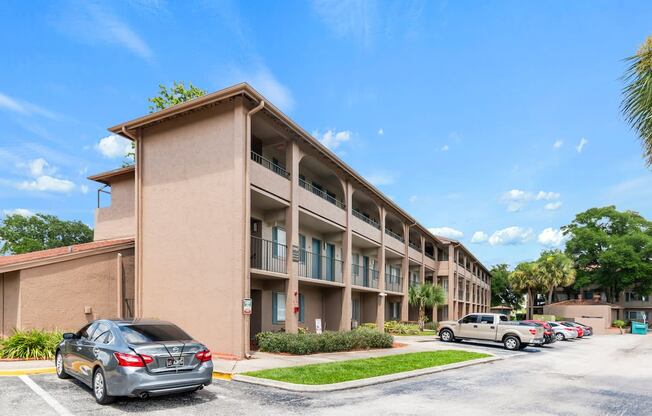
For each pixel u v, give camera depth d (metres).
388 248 30.81
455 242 45.66
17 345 13.92
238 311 15.34
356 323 25.78
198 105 16.84
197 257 16.62
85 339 9.89
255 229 19.44
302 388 10.47
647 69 6.60
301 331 19.48
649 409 9.76
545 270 55.91
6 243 48.66
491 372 14.86
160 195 17.95
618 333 49.09
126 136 18.97
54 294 16.88
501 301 83.38
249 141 16.28
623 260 58.12
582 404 10.14
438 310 45.56
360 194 27.75
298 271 21.06
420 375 13.62
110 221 23.14
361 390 10.89
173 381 8.56
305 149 20.44
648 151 6.73
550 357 20.88
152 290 17.55
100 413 8.09
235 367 12.98
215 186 16.52
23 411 8.16
